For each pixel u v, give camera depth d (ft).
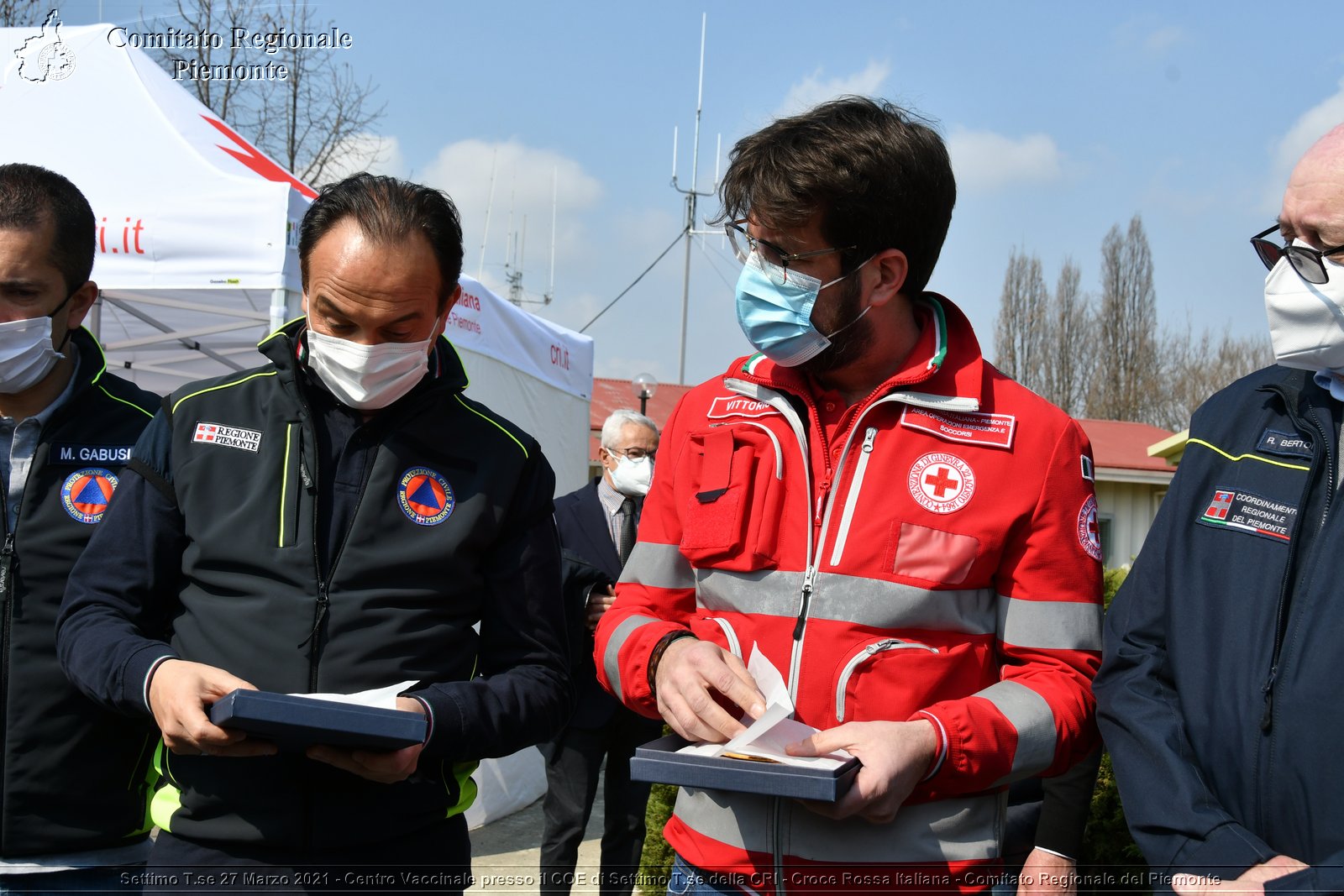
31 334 7.00
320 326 5.98
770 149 5.84
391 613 5.92
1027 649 5.81
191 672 5.34
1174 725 5.50
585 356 25.17
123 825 7.27
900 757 5.05
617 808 14.74
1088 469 5.99
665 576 6.69
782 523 5.98
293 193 14.62
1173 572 5.75
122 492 6.24
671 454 6.75
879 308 5.99
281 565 5.86
